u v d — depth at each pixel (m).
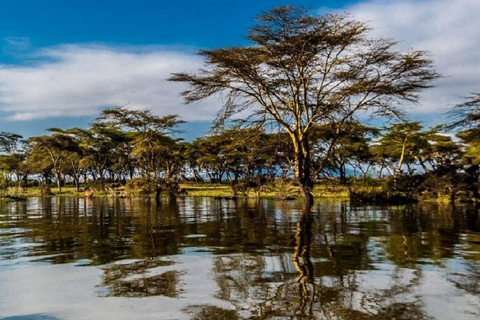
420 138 44.56
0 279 7.18
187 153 71.25
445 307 5.37
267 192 46.03
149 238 11.98
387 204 27.83
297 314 5.15
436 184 30.12
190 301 5.77
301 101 26.17
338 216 18.52
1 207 30.70
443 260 8.26
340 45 23.06
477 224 14.87
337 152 45.88
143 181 47.56
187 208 26.09
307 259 8.45
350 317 5.03
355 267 7.64
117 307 5.59
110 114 53.66
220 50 22.97
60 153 73.44
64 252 9.73
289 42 22.19
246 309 5.38
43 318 5.26
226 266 7.89
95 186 69.88
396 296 5.82
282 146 28.52
